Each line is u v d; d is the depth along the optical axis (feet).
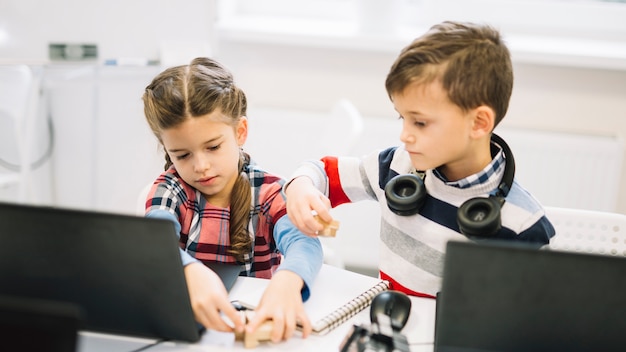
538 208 3.18
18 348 1.86
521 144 7.21
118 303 2.63
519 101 7.50
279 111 7.65
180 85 3.48
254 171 3.96
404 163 3.60
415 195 3.28
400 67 2.97
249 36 7.55
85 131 7.22
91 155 7.32
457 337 2.42
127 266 2.54
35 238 2.55
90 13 6.61
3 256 2.59
